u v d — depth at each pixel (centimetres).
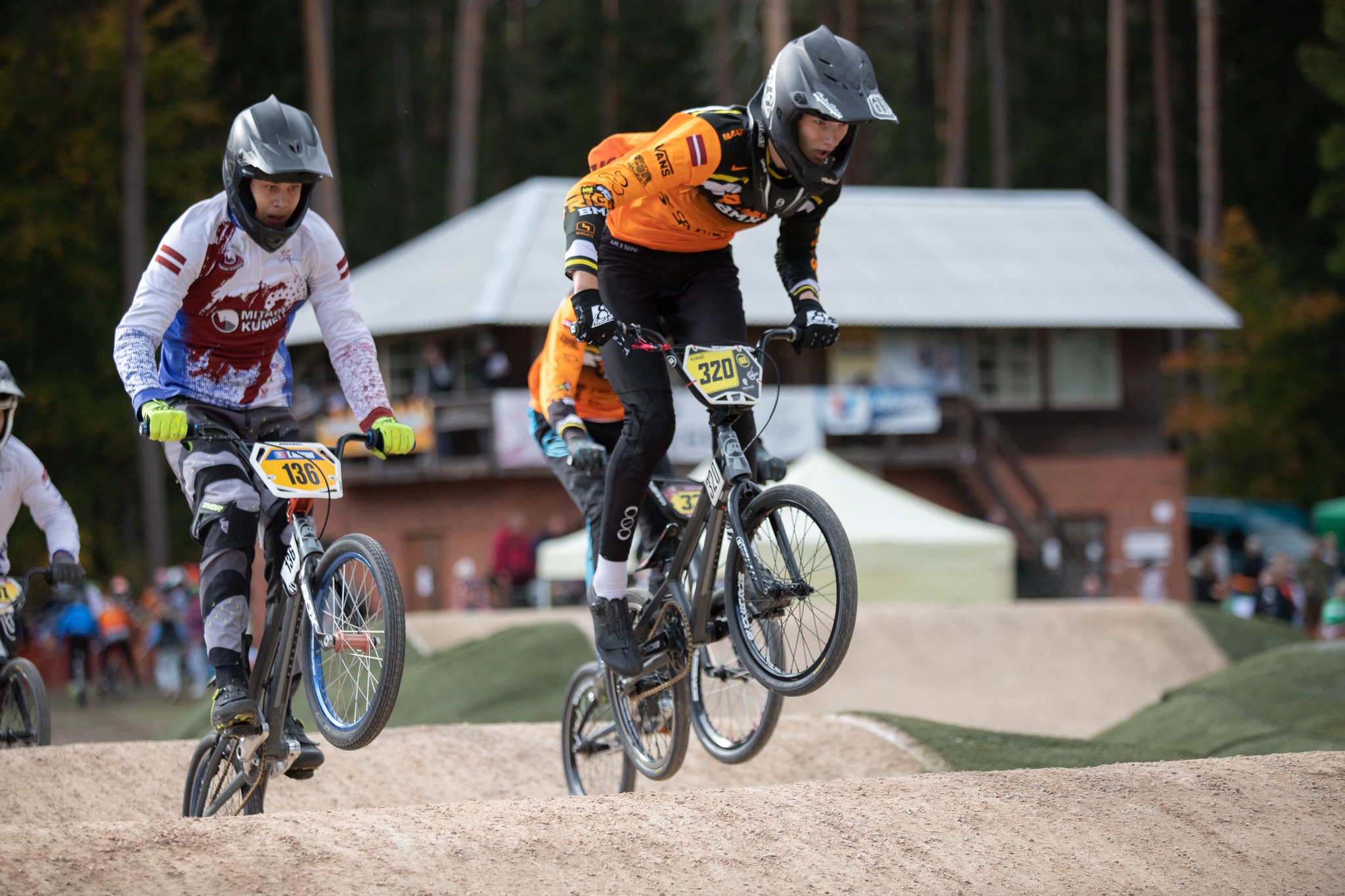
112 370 9244
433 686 3269
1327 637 4234
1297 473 9806
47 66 9100
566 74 13262
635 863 984
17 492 1819
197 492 1293
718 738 1456
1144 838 1080
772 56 7838
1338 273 10094
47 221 8912
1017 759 1988
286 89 11569
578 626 3556
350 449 6750
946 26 12788
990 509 7150
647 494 1429
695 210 1309
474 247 7275
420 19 12825
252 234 1252
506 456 6294
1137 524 7538
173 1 10888
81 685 5216
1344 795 1176
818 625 1268
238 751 1341
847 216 8069
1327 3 10044
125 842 963
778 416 6681
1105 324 7294
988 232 8112
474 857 973
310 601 1215
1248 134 12250
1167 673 4228
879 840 1052
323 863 945
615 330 1228
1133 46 12900
